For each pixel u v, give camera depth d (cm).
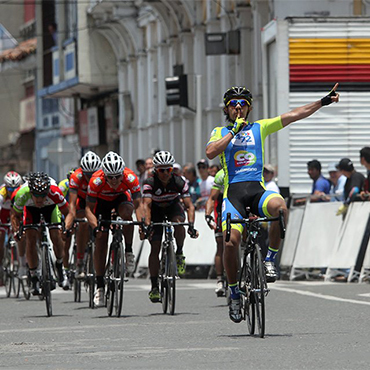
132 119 11838
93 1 11731
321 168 5750
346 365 2209
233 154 2795
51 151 8662
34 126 16338
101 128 13100
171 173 3694
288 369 2177
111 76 12581
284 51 5894
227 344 2636
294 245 5394
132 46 11719
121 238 3612
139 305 4062
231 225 2772
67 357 2475
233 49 7931
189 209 3722
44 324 3384
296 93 5912
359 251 4934
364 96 5934
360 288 4431
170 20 10081
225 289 4156
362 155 4988
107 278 3669
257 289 2728
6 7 18138
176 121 10056
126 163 11975
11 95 18012
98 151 13312
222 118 8706
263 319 2720
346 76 5928
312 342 2627
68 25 13200
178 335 2902
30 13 17950
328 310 3491
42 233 3806
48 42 13900
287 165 5909
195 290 4772
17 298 4881
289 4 6956
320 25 5903
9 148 17625
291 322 3145
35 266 4006
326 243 5172
